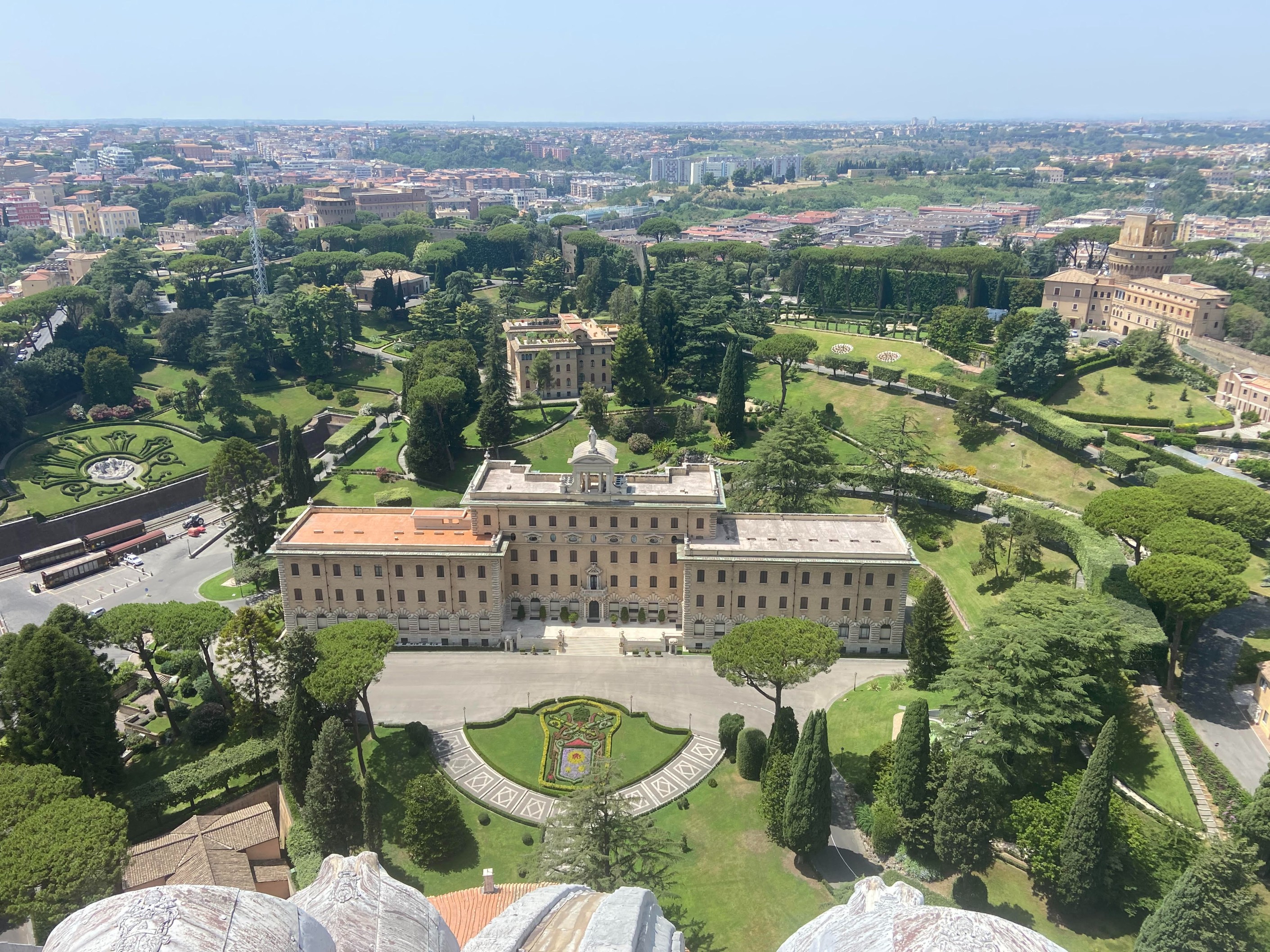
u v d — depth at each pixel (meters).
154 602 166.25
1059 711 95.44
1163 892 82.81
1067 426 181.00
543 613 146.25
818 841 92.12
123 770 108.69
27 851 79.38
